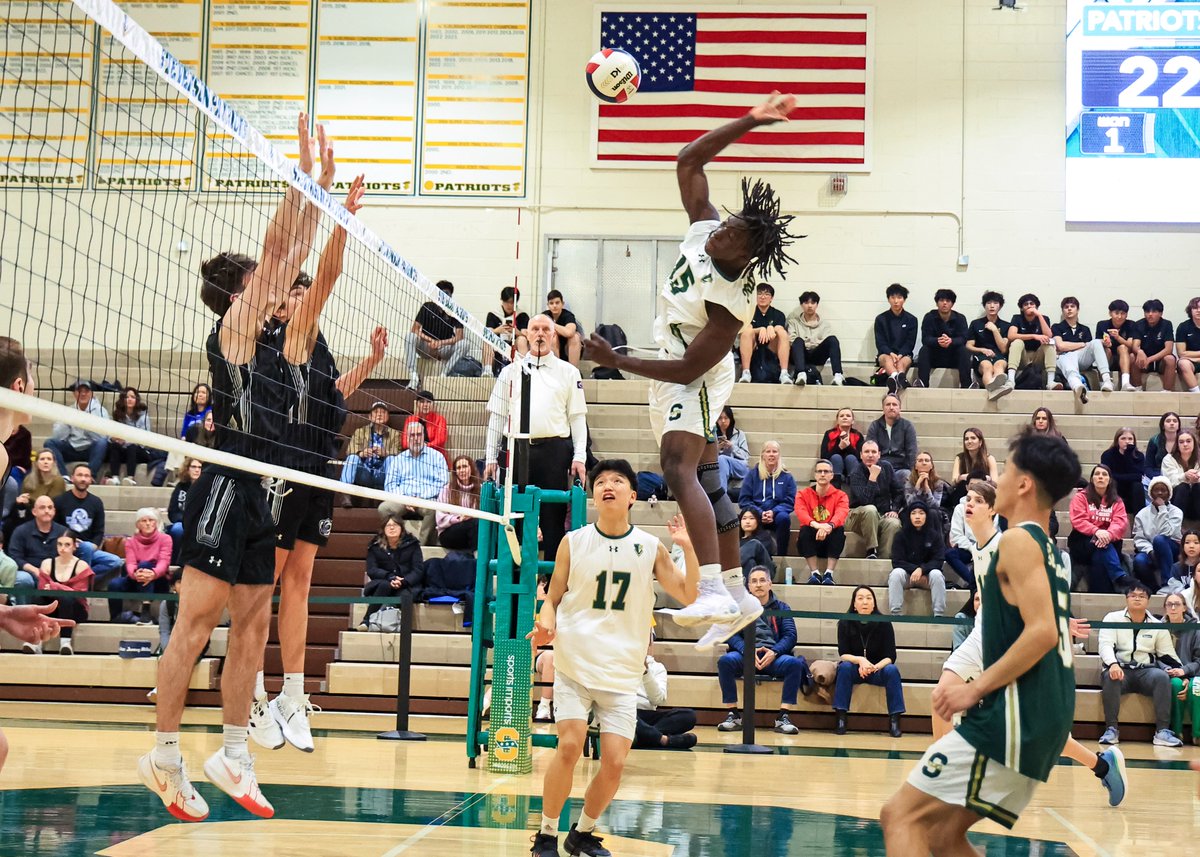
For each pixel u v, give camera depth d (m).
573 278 15.67
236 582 4.66
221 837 4.96
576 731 4.62
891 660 9.80
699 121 15.65
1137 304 15.25
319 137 5.08
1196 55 15.40
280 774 6.80
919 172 15.55
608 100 5.40
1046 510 3.53
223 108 4.12
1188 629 9.25
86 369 13.70
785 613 9.12
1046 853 5.28
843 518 11.39
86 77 14.73
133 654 10.27
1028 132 15.54
